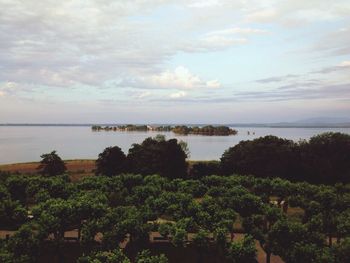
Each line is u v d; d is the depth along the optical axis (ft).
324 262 126.52
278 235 147.02
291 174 324.60
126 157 342.64
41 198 195.11
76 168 423.64
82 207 165.78
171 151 338.95
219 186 235.61
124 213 166.81
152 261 120.16
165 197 193.88
